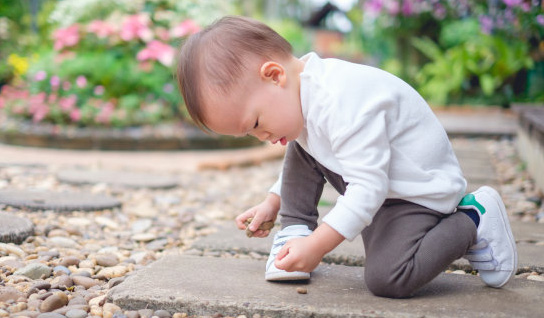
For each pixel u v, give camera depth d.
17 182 3.31
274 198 1.75
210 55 1.41
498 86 8.38
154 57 5.36
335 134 1.40
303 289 1.51
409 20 9.62
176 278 1.61
